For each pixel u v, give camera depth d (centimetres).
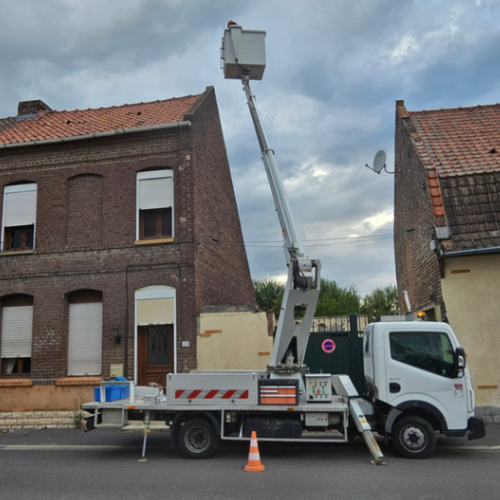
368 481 696
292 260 916
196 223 1440
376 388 865
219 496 634
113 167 1488
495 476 718
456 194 1288
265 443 991
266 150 988
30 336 1460
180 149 1457
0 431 1236
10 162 1544
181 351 1359
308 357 1345
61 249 1460
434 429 865
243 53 986
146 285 1406
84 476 758
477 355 1180
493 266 1209
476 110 1661
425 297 1399
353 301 3347
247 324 1355
